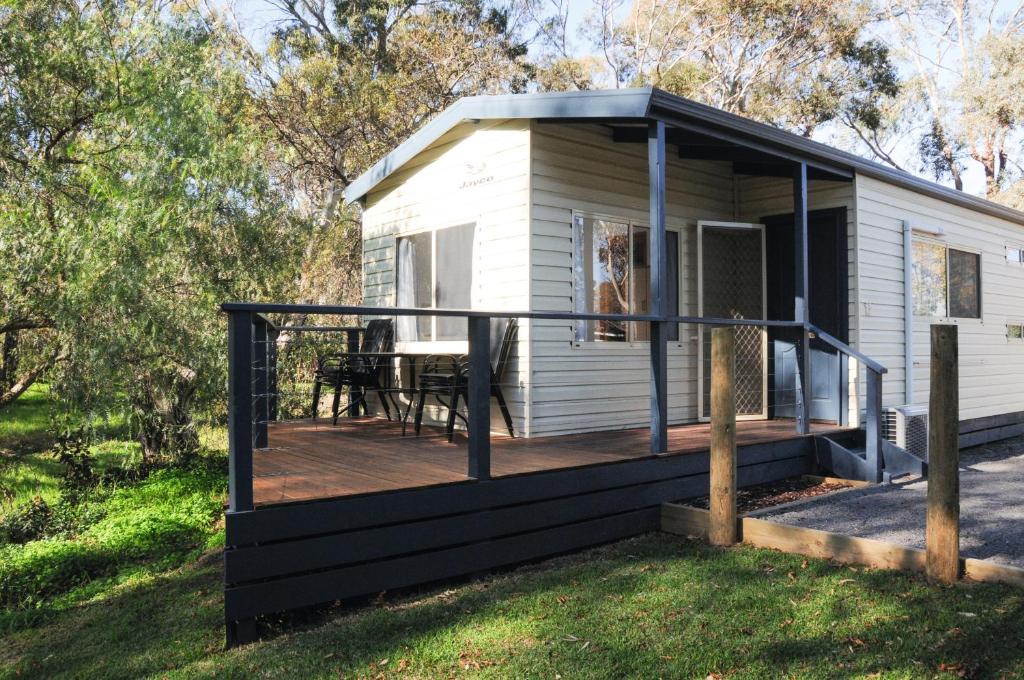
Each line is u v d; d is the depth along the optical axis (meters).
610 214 6.93
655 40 21.50
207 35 10.34
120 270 7.85
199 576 5.41
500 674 3.12
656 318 5.42
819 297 7.83
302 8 19.81
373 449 5.74
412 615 3.77
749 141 6.33
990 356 9.81
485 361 4.45
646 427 7.16
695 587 4.02
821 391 7.80
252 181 9.55
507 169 6.50
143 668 3.52
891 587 3.90
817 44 19.67
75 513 8.05
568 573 4.36
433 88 18.22
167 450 10.09
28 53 8.52
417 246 7.77
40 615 5.09
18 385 10.25
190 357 8.77
